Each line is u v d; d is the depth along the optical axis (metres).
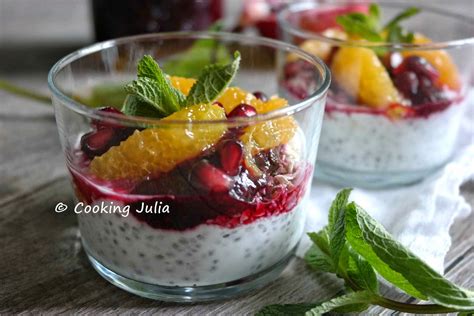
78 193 0.37
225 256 0.36
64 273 0.38
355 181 0.45
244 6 0.61
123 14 0.56
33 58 0.59
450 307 0.33
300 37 0.44
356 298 0.35
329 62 0.43
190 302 0.37
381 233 0.34
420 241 0.39
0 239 0.41
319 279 0.38
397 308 0.35
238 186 0.35
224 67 0.37
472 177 0.44
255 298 0.37
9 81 0.55
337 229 0.35
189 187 0.34
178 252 0.35
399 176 0.44
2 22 0.67
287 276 0.38
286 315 0.35
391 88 0.43
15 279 0.38
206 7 0.57
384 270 0.35
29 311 0.36
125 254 0.36
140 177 0.34
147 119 0.34
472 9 0.66
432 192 0.42
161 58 0.43
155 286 0.36
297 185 0.36
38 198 0.43
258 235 0.36
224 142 0.34
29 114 0.52
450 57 0.43
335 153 0.44
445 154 0.45
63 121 0.36
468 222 0.42
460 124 0.48
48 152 0.47
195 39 0.43
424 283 0.33
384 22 0.51
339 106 0.43
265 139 0.35
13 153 0.47
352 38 0.47
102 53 0.41
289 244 0.38
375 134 0.43
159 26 0.56
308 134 0.37
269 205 0.35
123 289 0.37
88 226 0.37
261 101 0.38
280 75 0.44
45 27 0.66
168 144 0.34
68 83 0.40
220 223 0.35
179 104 0.37
